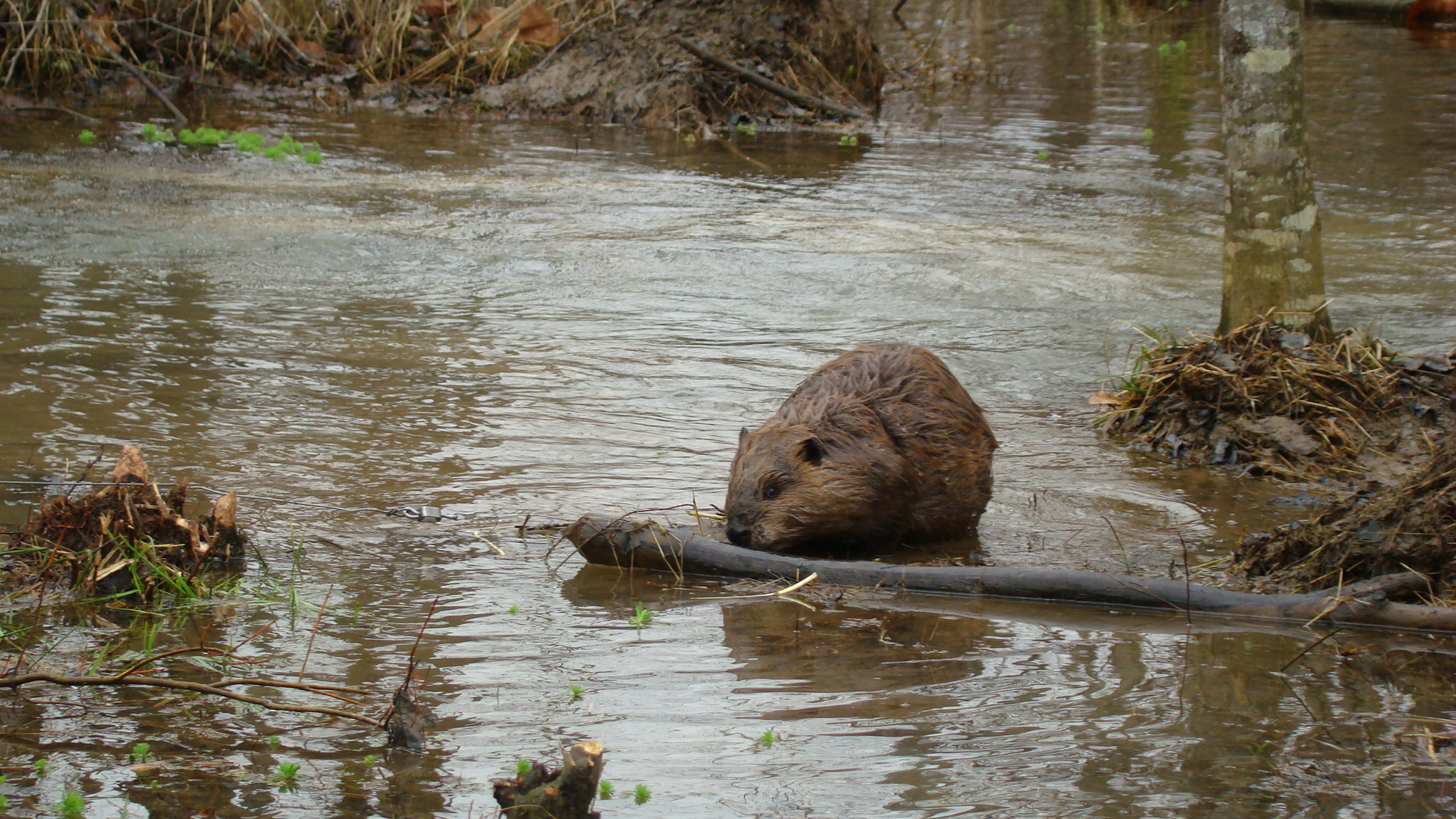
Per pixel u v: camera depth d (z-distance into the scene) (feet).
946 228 62.03
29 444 31.40
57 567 24.91
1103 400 39.32
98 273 49.14
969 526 29.48
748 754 18.17
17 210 58.90
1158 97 104.17
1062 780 17.44
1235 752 18.29
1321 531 26.08
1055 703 20.02
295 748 18.33
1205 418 36.42
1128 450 35.83
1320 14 144.77
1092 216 65.16
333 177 70.38
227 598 24.04
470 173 73.36
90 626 22.75
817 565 25.85
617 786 17.22
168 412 34.58
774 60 98.63
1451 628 23.15
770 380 39.91
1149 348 43.14
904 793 17.07
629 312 47.29
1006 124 94.17
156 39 101.09
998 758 18.08
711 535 27.94
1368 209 65.10
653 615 23.84
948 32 145.38
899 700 20.11
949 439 28.76
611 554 26.45
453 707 19.72
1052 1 173.27
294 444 32.78
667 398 37.99
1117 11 160.25
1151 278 53.42
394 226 59.21
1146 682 20.88
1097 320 47.47
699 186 71.41
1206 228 62.80
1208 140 85.92
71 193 63.26
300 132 85.20
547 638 22.57
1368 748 18.40
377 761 17.95
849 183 73.20
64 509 25.72
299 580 24.97
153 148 76.64
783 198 68.59
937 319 47.29
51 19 93.20
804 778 17.46
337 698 19.90
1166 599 24.31
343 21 105.50
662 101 93.66
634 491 30.55
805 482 26.99
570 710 19.65
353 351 41.27
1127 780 17.42
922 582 25.39
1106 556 27.66
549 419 35.78
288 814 16.40
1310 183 39.24
